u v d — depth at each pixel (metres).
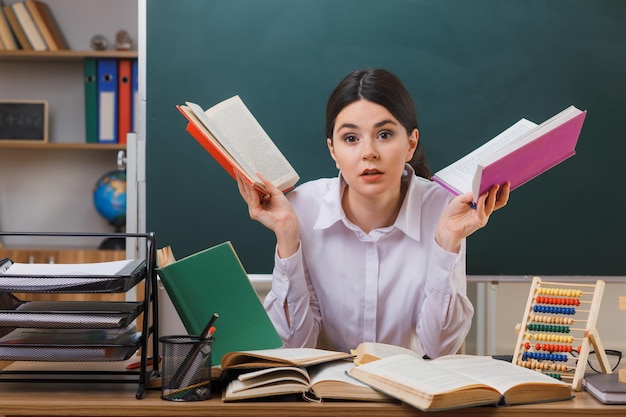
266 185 1.77
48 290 1.38
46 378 1.56
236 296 1.55
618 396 1.36
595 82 2.74
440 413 1.32
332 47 2.74
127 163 2.75
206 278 1.53
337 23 2.75
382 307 2.00
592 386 1.43
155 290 1.56
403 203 1.96
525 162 1.52
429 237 1.98
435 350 1.85
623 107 2.74
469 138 2.75
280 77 2.75
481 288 2.76
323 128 2.75
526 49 2.74
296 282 1.82
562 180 2.74
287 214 1.79
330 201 2.00
